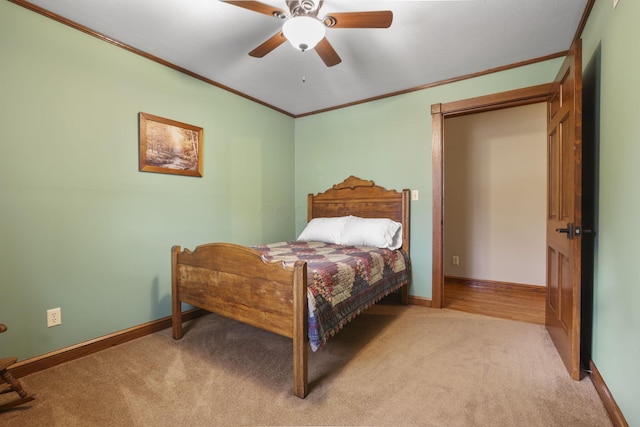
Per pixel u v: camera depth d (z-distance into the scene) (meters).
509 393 1.58
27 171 1.79
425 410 1.46
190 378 1.74
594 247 1.72
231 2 1.53
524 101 2.60
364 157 3.41
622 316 1.33
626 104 1.31
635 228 1.22
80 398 1.55
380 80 2.89
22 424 1.37
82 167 2.03
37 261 1.83
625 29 1.32
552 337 2.20
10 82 1.72
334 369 1.83
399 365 1.88
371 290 2.29
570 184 1.74
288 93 3.21
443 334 2.34
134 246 2.32
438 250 2.94
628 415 1.25
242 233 3.23
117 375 1.77
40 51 1.83
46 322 1.87
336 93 3.21
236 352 2.06
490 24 2.02
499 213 3.78
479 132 3.89
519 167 3.67
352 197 3.45
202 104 2.80
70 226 1.97
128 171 2.27
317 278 1.74
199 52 2.37
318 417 1.41
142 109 2.35
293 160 3.94
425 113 3.01
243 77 2.82
